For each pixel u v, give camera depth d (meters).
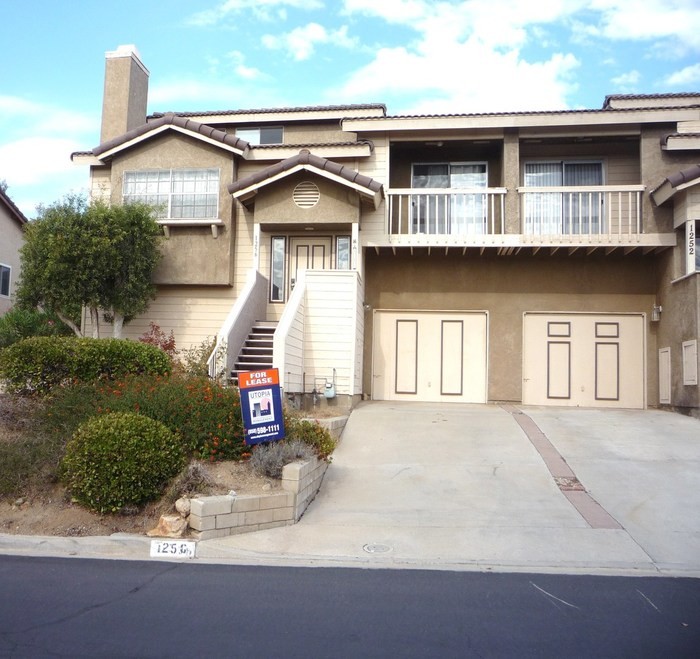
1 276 22.66
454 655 4.48
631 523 7.97
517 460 10.48
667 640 4.81
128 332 16.39
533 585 6.08
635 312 16.12
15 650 4.45
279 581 6.08
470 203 16.47
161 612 5.21
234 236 16.27
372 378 16.53
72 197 14.87
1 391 10.47
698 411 13.59
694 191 14.12
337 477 9.77
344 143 15.88
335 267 15.93
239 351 13.80
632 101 17.20
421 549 7.13
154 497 7.78
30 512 7.66
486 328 16.48
